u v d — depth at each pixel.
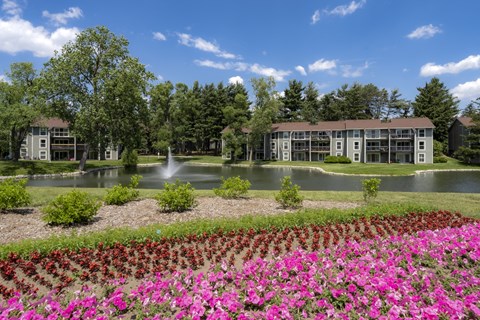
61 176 30.00
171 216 9.20
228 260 5.58
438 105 64.12
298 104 76.00
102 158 57.41
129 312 3.97
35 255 5.42
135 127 35.69
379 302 3.84
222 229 7.10
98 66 33.34
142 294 4.30
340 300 4.09
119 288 4.40
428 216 8.69
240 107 59.88
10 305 3.85
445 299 3.79
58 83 30.25
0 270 5.00
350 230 7.43
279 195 10.64
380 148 49.72
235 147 53.91
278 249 5.98
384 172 33.03
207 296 3.99
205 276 4.91
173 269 5.12
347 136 52.50
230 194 12.57
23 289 4.49
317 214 8.27
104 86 30.78
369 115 73.88
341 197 12.69
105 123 32.25
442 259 5.34
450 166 40.88
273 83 52.53
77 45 31.77
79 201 8.27
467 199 12.09
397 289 4.21
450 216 8.75
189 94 65.19
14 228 7.84
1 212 9.54
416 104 65.69
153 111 62.66
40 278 4.75
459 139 52.62
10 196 9.30
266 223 7.50
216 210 10.01
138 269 5.25
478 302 3.77
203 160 56.66
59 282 4.77
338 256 5.47
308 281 4.47
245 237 6.88
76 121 30.69
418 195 13.32
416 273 4.71
